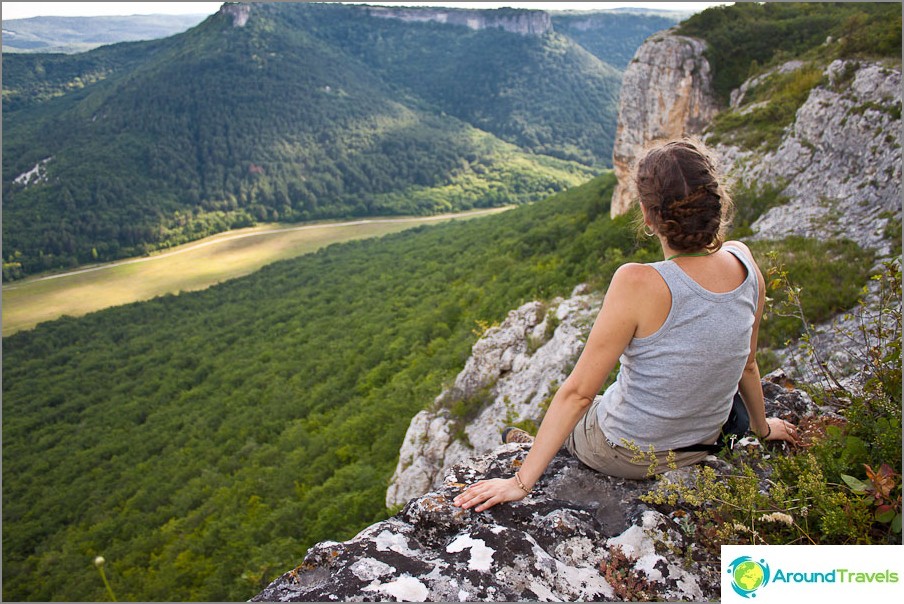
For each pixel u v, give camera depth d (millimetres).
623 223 20453
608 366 1895
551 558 1875
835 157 12141
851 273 8258
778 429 2549
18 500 40688
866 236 9422
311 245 134875
